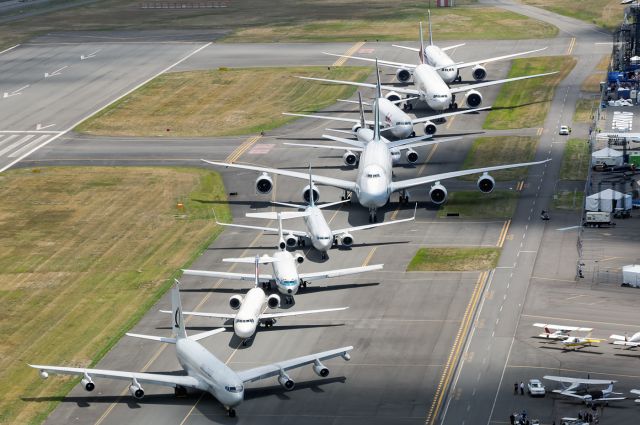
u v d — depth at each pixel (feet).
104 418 647.15
